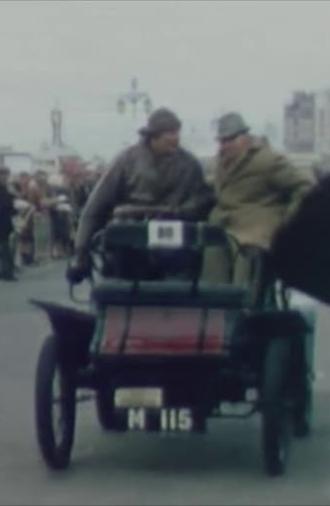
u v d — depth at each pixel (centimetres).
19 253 3903
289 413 1162
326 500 1030
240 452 1195
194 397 1091
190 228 1088
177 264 1099
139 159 1164
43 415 1092
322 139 5381
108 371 1095
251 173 1166
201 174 1170
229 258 1114
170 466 1145
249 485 1078
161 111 1169
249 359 1105
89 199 1167
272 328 1108
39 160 7506
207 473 1120
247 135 1170
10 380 1625
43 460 1140
